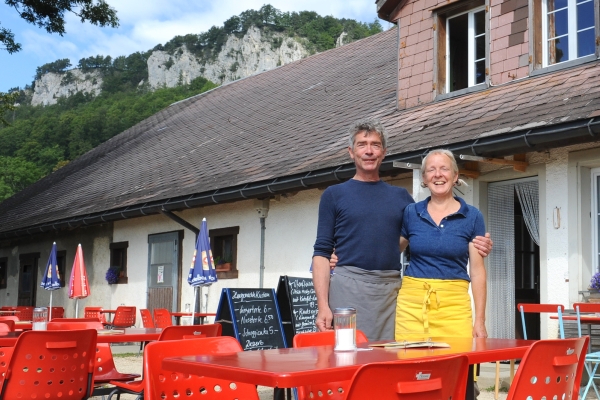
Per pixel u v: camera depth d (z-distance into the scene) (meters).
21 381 4.34
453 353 3.00
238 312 8.04
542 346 2.87
